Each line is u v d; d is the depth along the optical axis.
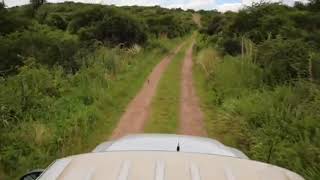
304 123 10.59
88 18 39.06
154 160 2.40
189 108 17.45
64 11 50.69
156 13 77.50
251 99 14.78
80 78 19.09
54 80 17.00
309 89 13.12
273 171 2.43
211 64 27.50
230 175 2.27
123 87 20.92
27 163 8.80
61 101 14.48
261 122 12.16
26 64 18.70
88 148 11.46
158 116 15.80
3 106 11.23
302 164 8.61
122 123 14.52
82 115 13.22
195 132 13.74
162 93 21.00
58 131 11.09
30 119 11.33
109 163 2.34
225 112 14.54
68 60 22.92
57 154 9.95
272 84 16.97
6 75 21.36
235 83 18.86
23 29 29.56
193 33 78.56
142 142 3.62
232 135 12.39
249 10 32.59
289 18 29.61
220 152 3.60
